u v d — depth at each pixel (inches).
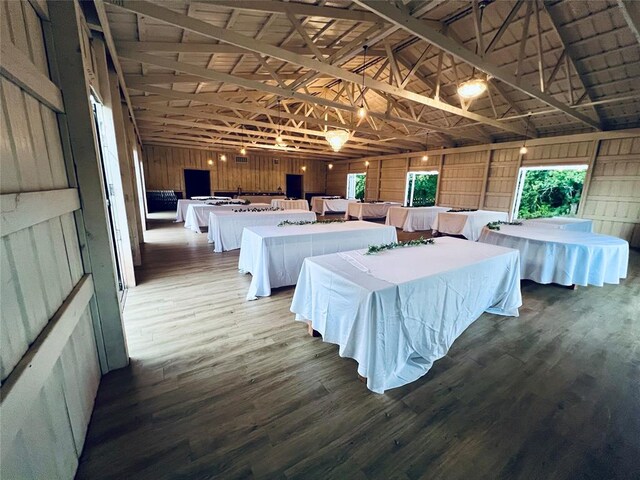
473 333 95.0
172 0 103.0
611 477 47.7
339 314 74.9
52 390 40.9
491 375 73.7
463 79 225.8
